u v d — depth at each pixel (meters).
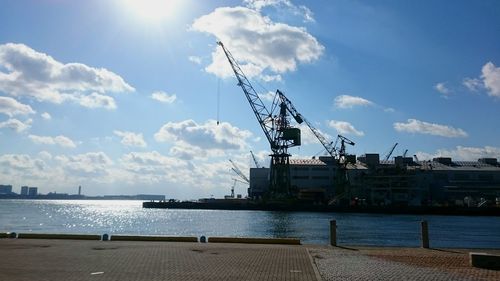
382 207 176.25
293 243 30.19
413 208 173.12
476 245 51.53
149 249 25.00
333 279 15.80
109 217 141.00
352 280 15.64
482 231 81.19
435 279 15.98
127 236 31.39
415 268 18.66
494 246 50.44
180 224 101.88
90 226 94.12
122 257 21.28
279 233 71.00
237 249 25.52
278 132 182.50
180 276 16.03
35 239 30.95
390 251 25.84
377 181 198.00
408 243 51.81
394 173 196.62
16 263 18.78
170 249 25.16
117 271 17.03
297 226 92.12
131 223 107.12
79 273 16.45
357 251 25.62
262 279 15.55
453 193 197.75
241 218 133.00
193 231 78.12
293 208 188.00
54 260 19.88
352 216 151.62
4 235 32.50
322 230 79.06
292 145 183.50
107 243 28.52
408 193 192.38
